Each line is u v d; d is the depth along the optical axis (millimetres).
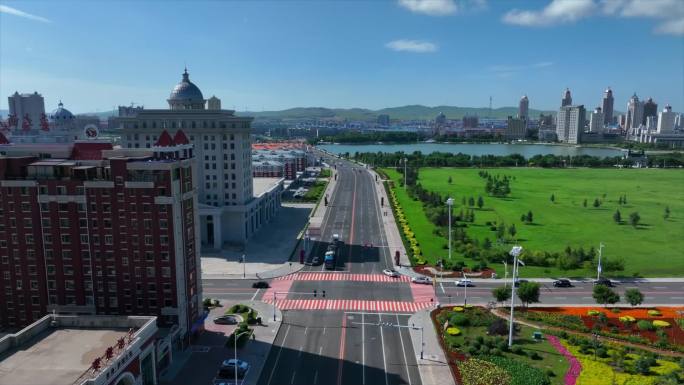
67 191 104562
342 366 98438
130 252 105500
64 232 105938
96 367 71125
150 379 87938
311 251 180875
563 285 142625
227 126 184875
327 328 116188
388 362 99812
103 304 107938
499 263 164000
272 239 197375
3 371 72000
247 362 100000
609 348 101688
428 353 103062
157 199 102688
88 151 120500
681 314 120812
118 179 103375
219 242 179250
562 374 91625
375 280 150000
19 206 105625
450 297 135375
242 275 154375
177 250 104750
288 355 103250
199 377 94625
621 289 141125
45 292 108375
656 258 169750
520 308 125000
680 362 93312
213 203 189750
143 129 182125
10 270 108250
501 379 90500
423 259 167250
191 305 111000
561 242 189000
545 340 106688
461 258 169000
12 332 109312
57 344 81062
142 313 107188
